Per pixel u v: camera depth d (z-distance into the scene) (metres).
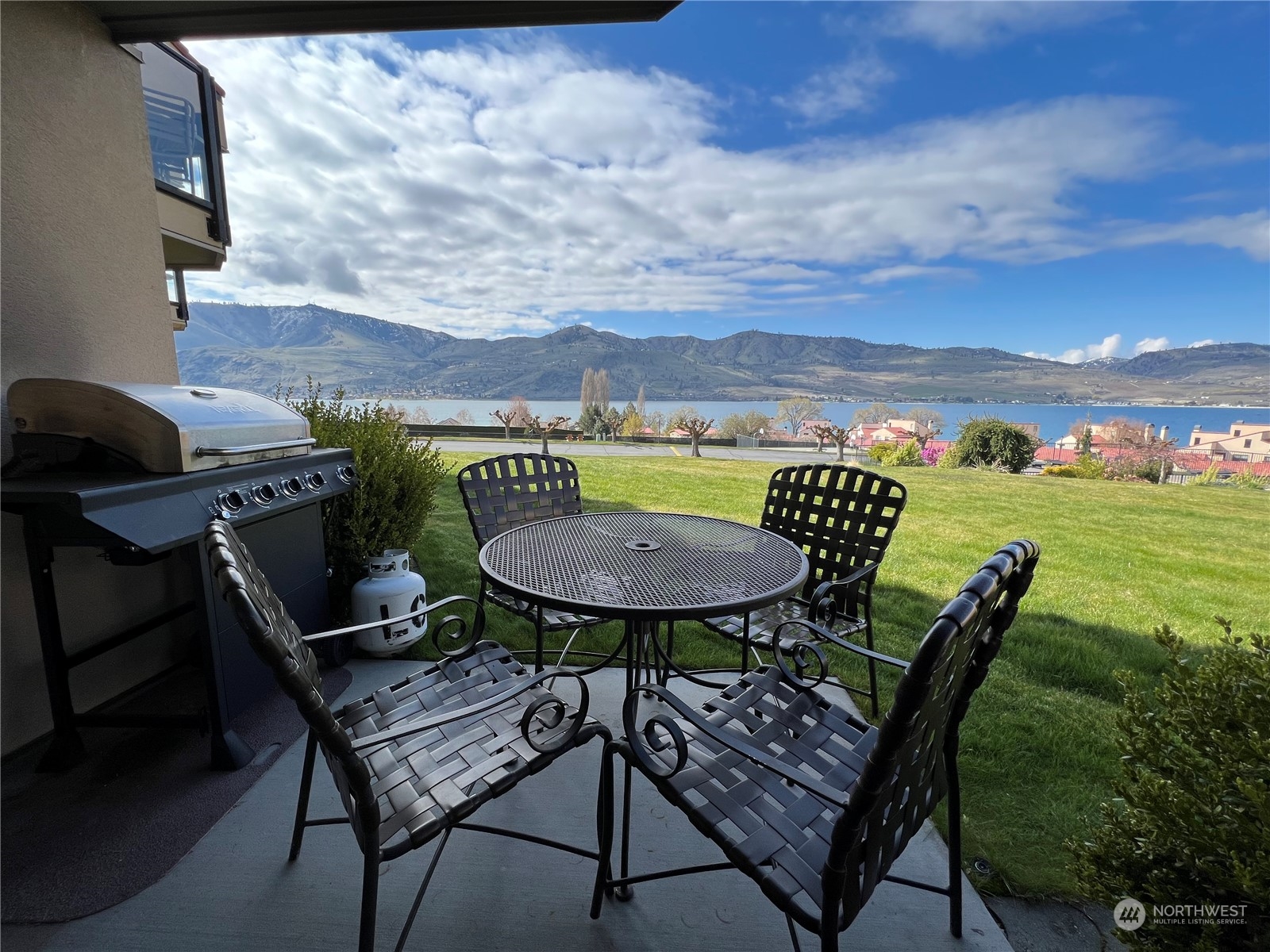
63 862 1.45
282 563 2.25
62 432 1.69
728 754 1.23
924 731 0.88
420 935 1.27
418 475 3.22
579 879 1.44
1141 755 1.18
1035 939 1.29
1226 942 0.99
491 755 1.24
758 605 1.43
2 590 1.86
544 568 1.68
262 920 1.30
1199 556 5.18
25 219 1.88
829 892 0.83
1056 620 3.38
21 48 1.86
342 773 1.02
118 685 2.26
